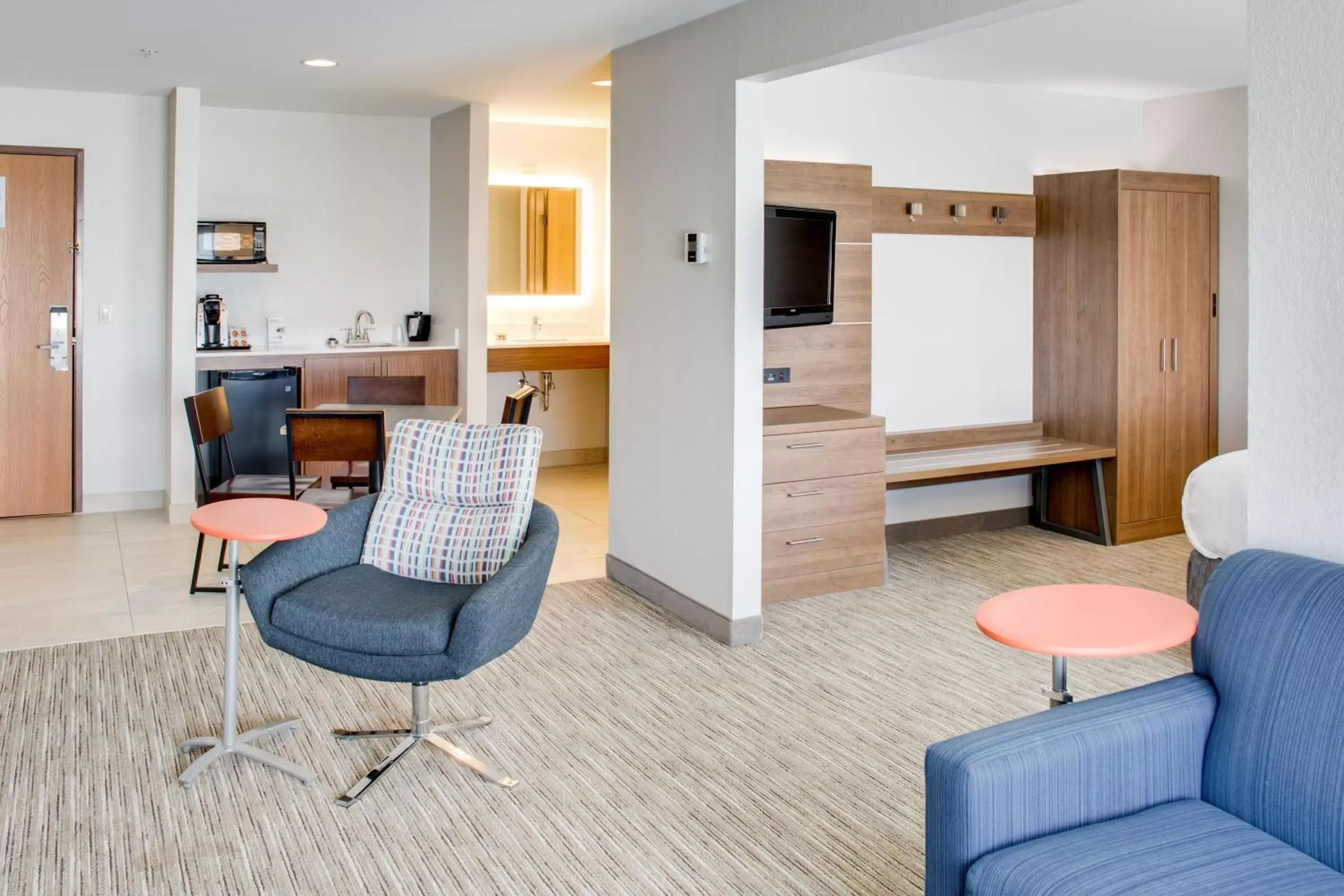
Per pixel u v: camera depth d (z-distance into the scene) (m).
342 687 3.92
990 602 2.44
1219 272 6.29
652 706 3.80
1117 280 5.94
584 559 5.74
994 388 6.30
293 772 3.21
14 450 6.40
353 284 7.38
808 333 5.49
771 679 4.06
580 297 8.15
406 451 3.64
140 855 2.81
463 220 7.02
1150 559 5.76
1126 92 6.31
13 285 6.30
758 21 4.06
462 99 6.58
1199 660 2.27
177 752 3.39
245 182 7.02
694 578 4.66
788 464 4.91
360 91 6.30
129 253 6.52
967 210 6.05
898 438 5.88
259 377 6.73
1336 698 2.00
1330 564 2.16
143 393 6.63
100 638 4.40
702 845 2.89
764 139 4.83
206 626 4.56
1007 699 3.88
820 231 5.25
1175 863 1.91
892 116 5.77
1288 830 2.02
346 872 2.75
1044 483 6.43
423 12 4.38
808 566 5.04
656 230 4.79
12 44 5.05
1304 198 2.29
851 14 3.60
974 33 4.81
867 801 3.13
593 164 8.09
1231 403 6.31
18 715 3.65
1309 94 2.26
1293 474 2.35
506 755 3.41
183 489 6.37
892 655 4.32
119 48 5.13
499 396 8.12
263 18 4.50
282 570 3.27
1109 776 2.08
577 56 5.25
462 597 3.27
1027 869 1.90
